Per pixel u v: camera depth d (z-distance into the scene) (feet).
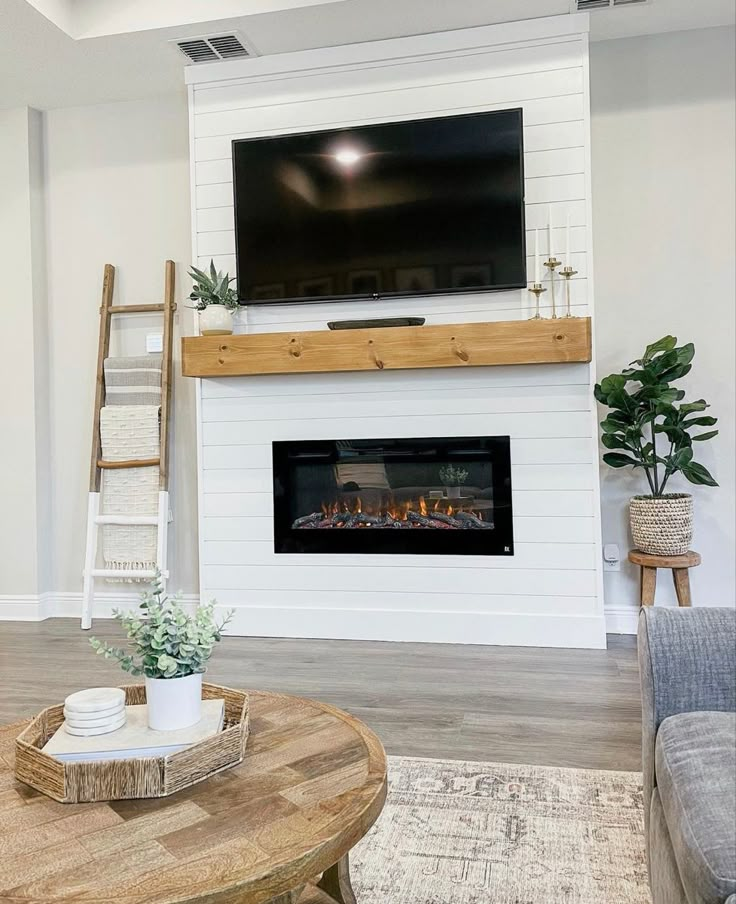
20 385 14.37
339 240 12.33
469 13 11.57
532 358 11.28
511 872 5.77
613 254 12.60
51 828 3.84
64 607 14.61
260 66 12.72
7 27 11.60
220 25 11.70
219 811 3.97
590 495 11.69
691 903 3.65
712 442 12.34
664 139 12.39
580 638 11.71
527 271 11.98
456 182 11.91
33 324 14.32
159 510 13.66
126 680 10.58
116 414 13.91
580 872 5.76
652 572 11.50
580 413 11.71
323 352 11.91
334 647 11.96
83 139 14.42
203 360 12.34
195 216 13.06
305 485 12.81
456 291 12.00
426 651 11.66
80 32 11.97
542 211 11.88
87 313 14.44
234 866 3.49
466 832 6.34
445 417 12.18
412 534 12.28
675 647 5.14
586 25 11.64
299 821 3.86
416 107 12.25
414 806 6.79
